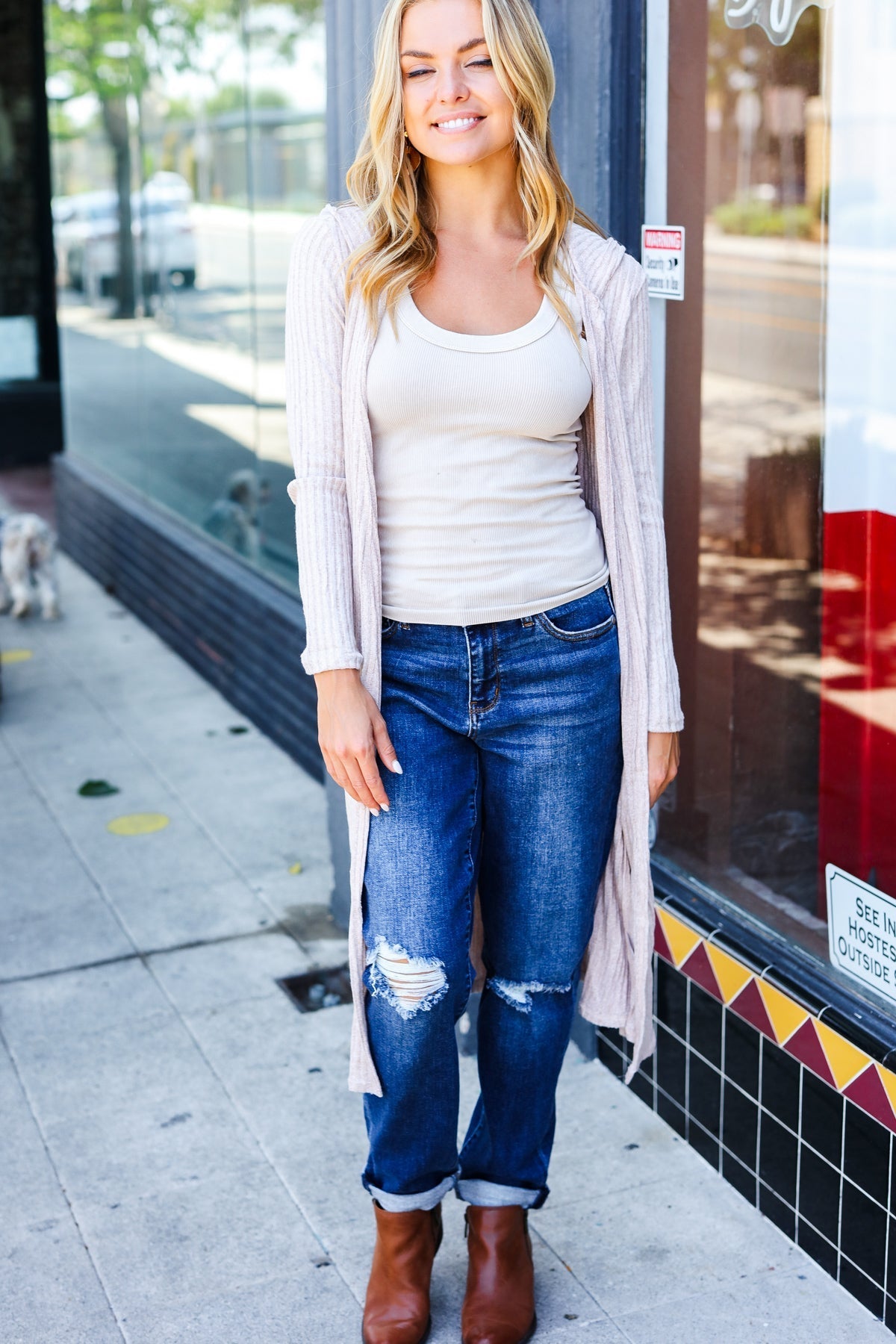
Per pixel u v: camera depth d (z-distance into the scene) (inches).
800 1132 98.7
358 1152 112.3
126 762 198.7
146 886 159.9
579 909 85.8
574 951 87.0
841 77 98.0
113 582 286.5
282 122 189.6
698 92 107.5
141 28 246.1
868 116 96.1
